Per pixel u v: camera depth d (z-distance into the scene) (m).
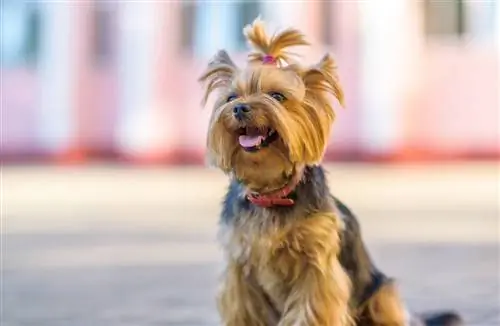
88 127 20.75
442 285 6.46
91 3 20.59
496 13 19.53
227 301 4.21
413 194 13.95
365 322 4.35
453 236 9.34
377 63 19.70
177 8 20.28
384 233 9.54
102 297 6.03
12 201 13.23
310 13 19.84
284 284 4.08
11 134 20.98
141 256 7.99
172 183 16.16
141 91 20.41
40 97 20.86
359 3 19.75
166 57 20.38
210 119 4.21
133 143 20.48
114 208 12.23
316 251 3.98
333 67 4.14
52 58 20.73
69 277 6.91
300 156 4.02
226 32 20.17
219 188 14.96
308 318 3.96
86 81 20.73
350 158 19.88
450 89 19.80
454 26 19.67
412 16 19.67
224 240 4.19
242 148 4.03
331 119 4.16
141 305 5.73
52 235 9.52
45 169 19.66
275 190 4.04
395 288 4.46
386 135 19.75
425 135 19.88
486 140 19.83
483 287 6.38
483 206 12.34
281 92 4.04
